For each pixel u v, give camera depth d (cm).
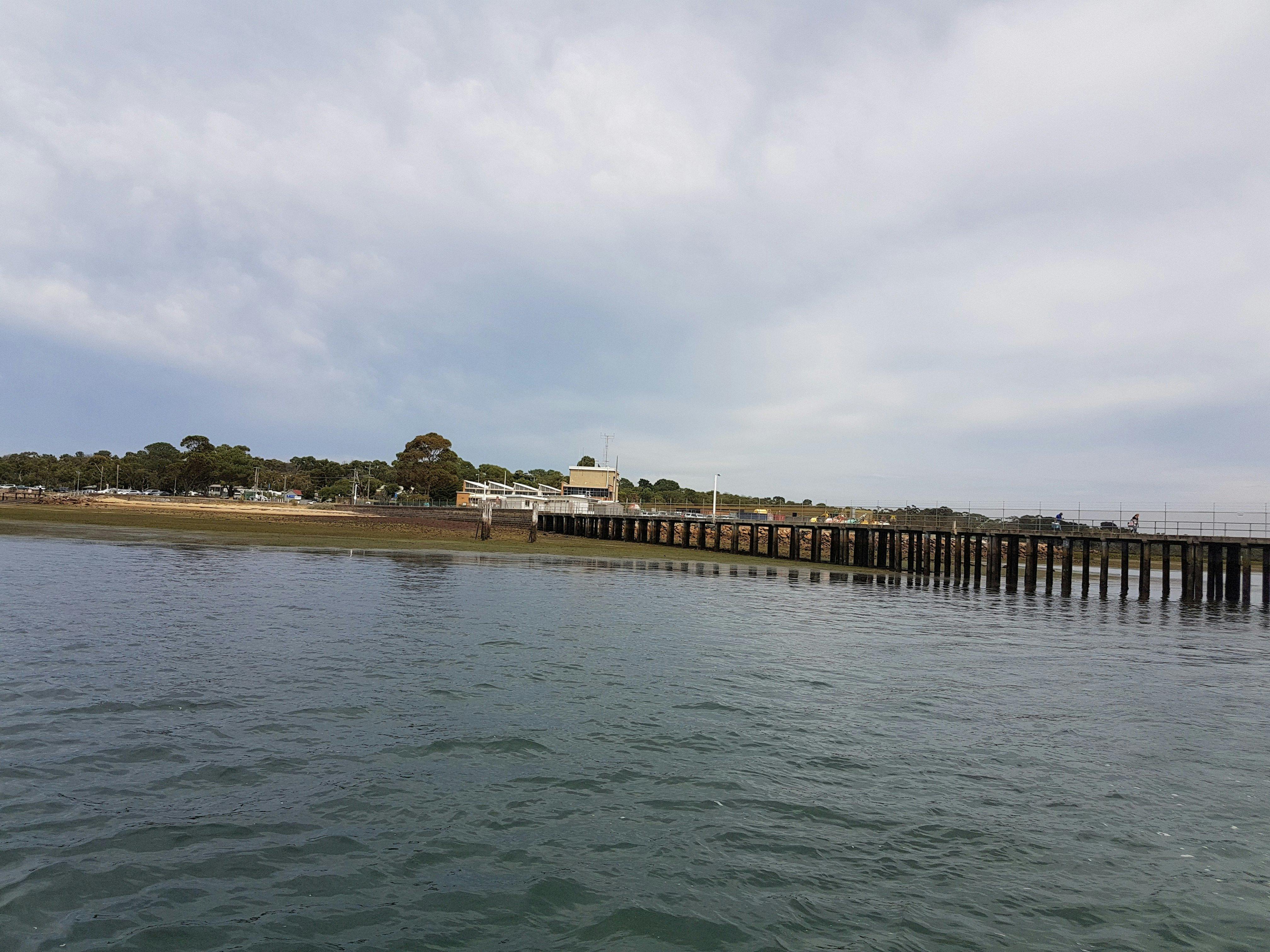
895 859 880
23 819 886
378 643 1972
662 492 17075
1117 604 4081
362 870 809
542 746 1220
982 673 1972
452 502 14788
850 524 6359
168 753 1120
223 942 671
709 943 698
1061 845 934
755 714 1465
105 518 7038
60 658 1650
